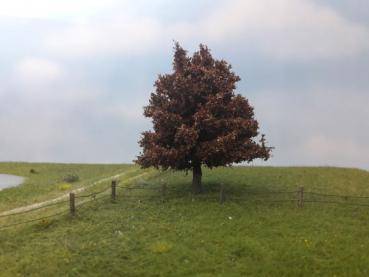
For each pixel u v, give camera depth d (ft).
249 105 126.52
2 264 91.15
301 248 95.55
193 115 120.67
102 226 106.32
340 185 150.10
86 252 94.53
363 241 100.27
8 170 216.74
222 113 123.95
